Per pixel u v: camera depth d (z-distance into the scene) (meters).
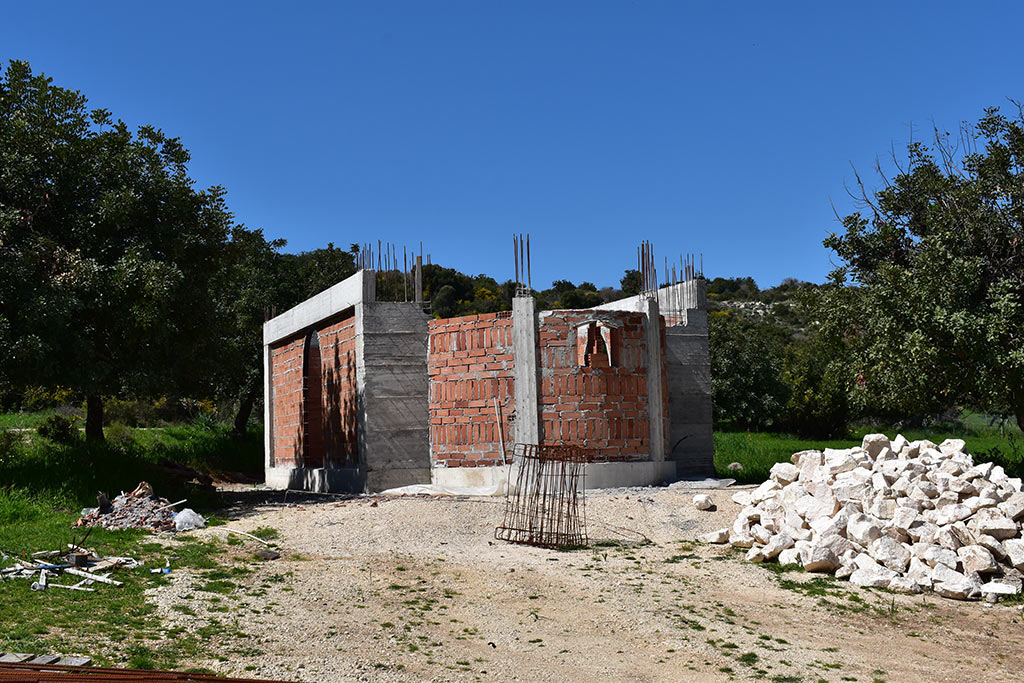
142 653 8.23
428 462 21.11
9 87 19.48
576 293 75.12
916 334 17.50
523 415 19.64
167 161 21.77
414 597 11.15
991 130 19.92
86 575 10.84
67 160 19.12
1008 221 18.70
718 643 9.59
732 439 39.72
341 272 41.47
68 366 18.19
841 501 13.83
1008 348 17.34
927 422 50.50
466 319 20.66
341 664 8.34
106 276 18.39
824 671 8.73
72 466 17.86
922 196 20.66
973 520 12.78
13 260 17.52
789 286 119.00
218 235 21.48
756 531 14.30
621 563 13.30
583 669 8.61
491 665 8.62
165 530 14.74
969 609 11.27
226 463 33.25
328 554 13.44
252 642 8.91
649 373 20.62
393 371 21.14
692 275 24.48
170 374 22.42
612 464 19.73
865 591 12.02
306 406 25.48
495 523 15.90
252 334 36.66
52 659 7.58
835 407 48.91
